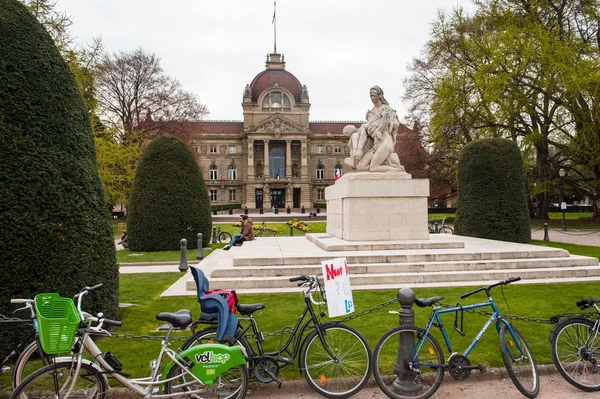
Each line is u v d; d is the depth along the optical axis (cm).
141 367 544
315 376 504
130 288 1095
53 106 632
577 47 2630
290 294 941
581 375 525
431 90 3844
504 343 490
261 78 8819
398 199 1277
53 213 607
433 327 693
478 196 1920
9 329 566
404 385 483
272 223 4216
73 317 404
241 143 8481
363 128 1343
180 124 4334
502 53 2608
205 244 2114
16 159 586
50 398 424
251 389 503
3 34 605
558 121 2756
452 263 1082
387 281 1023
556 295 904
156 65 4244
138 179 2050
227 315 479
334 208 1523
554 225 3094
